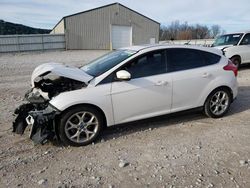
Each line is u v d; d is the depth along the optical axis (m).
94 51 33.28
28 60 20.83
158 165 3.46
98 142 4.20
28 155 3.78
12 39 30.95
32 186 3.03
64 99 3.90
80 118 4.05
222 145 4.03
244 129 4.66
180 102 4.76
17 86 9.11
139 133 4.53
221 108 5.24
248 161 3.52
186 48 4.87
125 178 3.17
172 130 4.65
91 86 4.09
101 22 36.59
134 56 4.39
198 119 5.19
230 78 5.17
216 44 12.65
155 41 40.84
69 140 4.00
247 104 6.21
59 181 3.12
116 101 4.19
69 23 34.59
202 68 4.92
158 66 4.55
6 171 3.35
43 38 33.06
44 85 4.50
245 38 11.86
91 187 3.00
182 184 3.03
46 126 3.84
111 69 4.25
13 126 4.27
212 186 2.98
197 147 3.96
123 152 3.85
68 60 20.39
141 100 4.38
